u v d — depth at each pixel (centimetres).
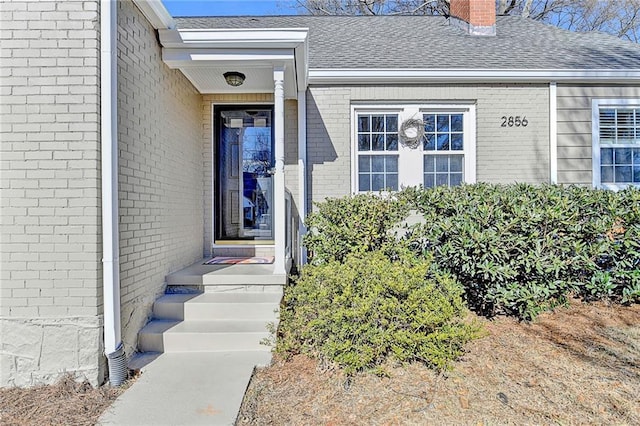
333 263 413
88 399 294
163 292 443
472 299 452
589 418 262
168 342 376
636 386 299
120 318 338
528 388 297
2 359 313
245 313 414
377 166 642
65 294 315
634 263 455
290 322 371
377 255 420
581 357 344
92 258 315
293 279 475
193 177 562
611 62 643
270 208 630
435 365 317
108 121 316
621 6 1664
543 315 439
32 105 315
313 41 741
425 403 277
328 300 335
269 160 630
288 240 543
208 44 436
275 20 880
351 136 630
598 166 636
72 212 315
